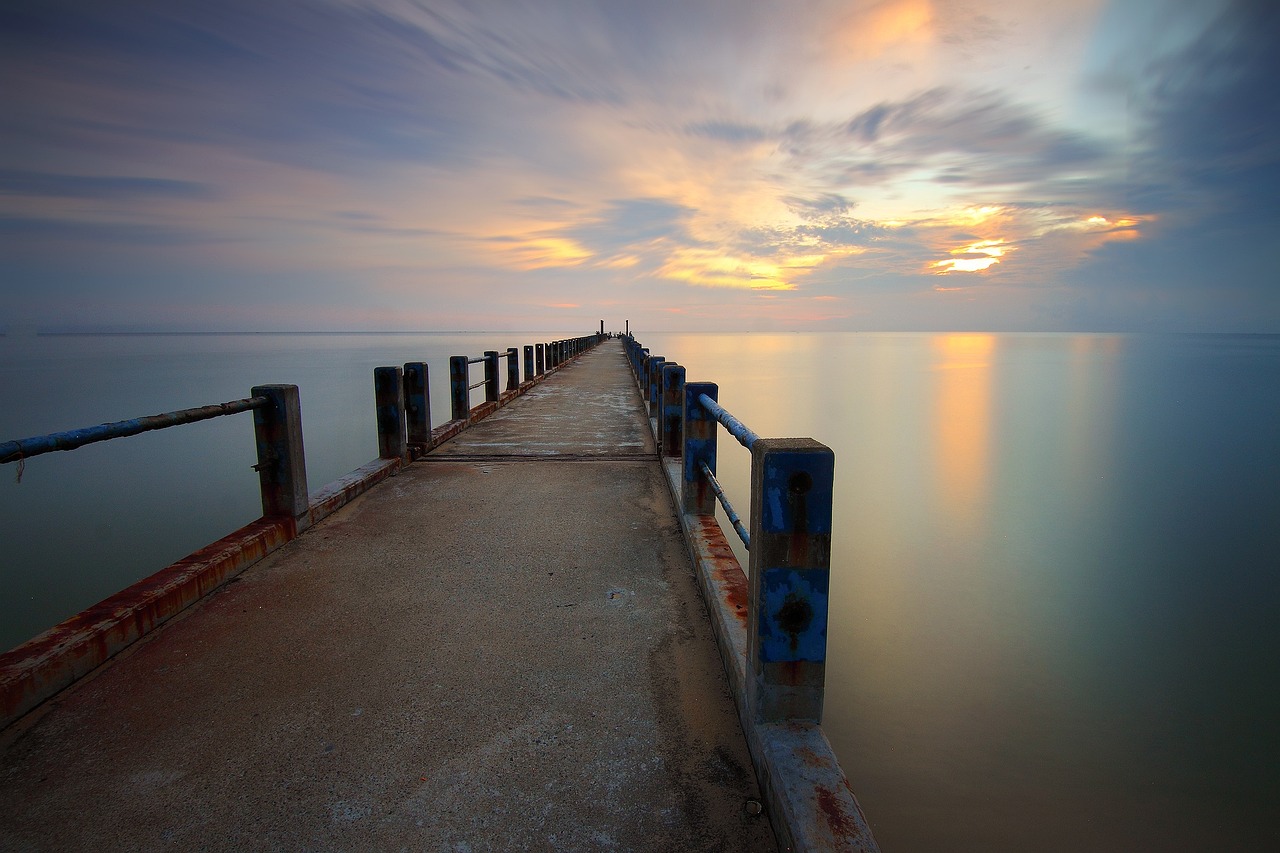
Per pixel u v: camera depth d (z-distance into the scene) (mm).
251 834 1349
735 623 2109
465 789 1490
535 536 3379
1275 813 6938
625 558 3068
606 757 1611
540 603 2555
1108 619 13234
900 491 27094
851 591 13781
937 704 8719
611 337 56844
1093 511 24188
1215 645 12250
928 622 12102
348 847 1316
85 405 39625
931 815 6402
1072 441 42469
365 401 36344
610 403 9461
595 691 1919
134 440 27906
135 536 12836
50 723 1729
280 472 3256
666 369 4789
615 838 1347
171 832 1353
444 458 5352
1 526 13852
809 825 1205
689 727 1741
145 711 1792
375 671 2025
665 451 4840
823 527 1473
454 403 6891
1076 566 17016
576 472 4840
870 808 6445
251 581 2754
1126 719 8891
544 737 1691
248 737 1680
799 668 1522
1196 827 6598
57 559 11406
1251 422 53188
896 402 60875
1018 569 16312
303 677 1984
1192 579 16453
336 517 3688
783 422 45938
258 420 3219
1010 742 7855
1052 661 10695
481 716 1787
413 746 1649
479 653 2148
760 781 1484
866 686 9180
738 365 106500
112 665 2039
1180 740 8438
